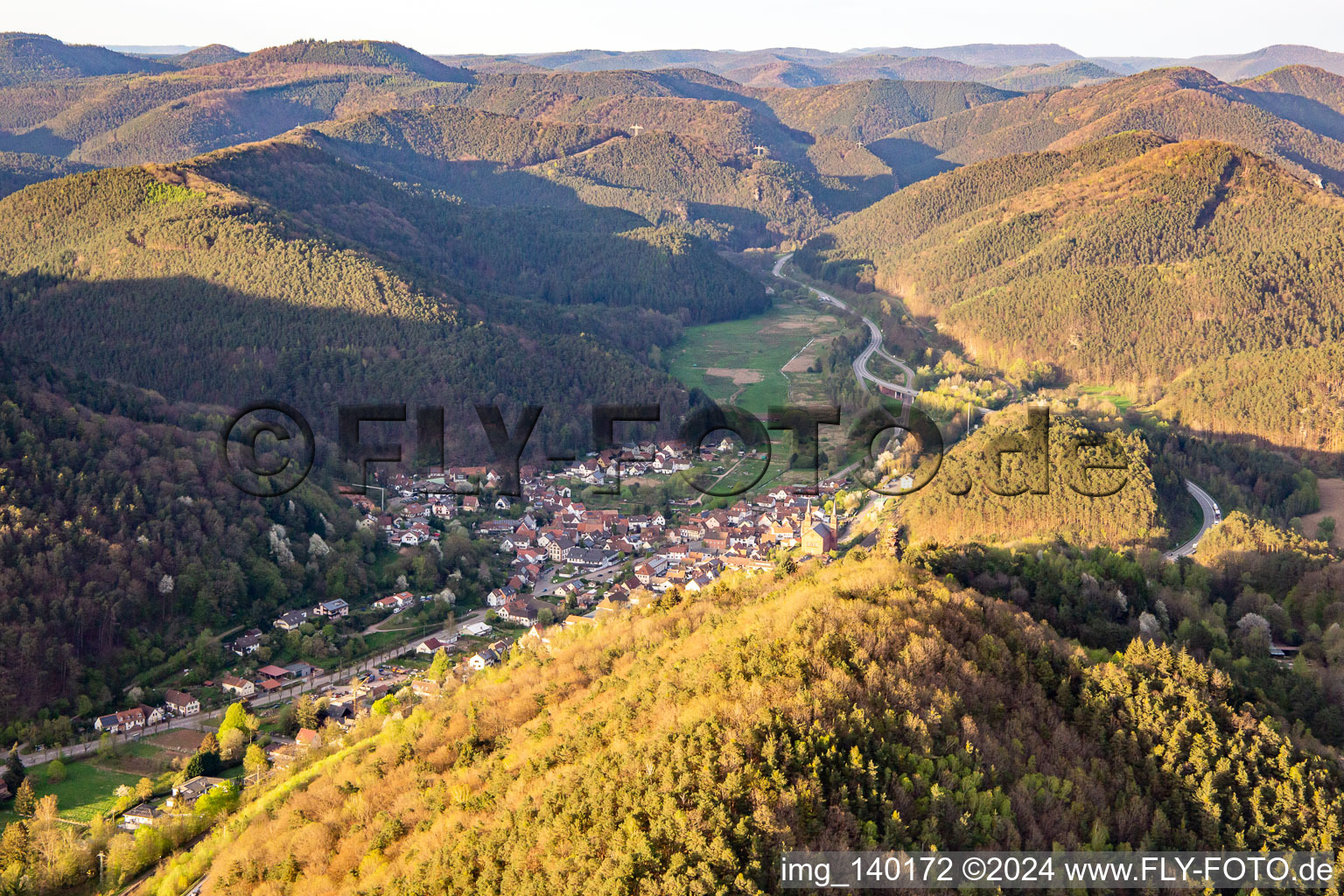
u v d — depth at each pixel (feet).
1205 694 392.47
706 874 276.41
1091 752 359.66
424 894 323.57
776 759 311.88
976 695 361.71
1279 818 341.62
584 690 440.45
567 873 296.92
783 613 412.16
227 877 402.52
